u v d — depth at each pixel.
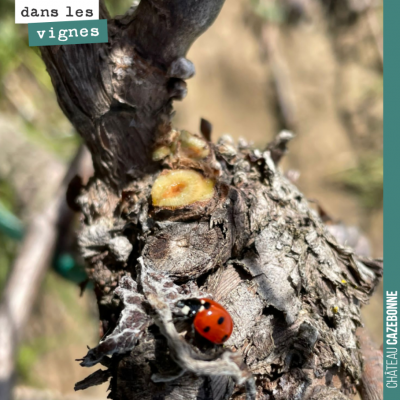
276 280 0.11
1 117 0.27
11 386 0.18
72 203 0.14
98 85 0.12
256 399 0.11
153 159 0.12
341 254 0.12
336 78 0.37
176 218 0.12
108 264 0.12
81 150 0.20
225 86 0.36
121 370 0.11
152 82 0.12
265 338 0.11
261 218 0.12
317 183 0.37
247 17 0.36
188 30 0.11
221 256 0.11
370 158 0.36
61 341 0.32
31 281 0.19
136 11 0.12
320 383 0.11
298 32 0.37
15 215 0.24
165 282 0.11
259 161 0.13
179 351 0.10
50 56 0.12
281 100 0.36
